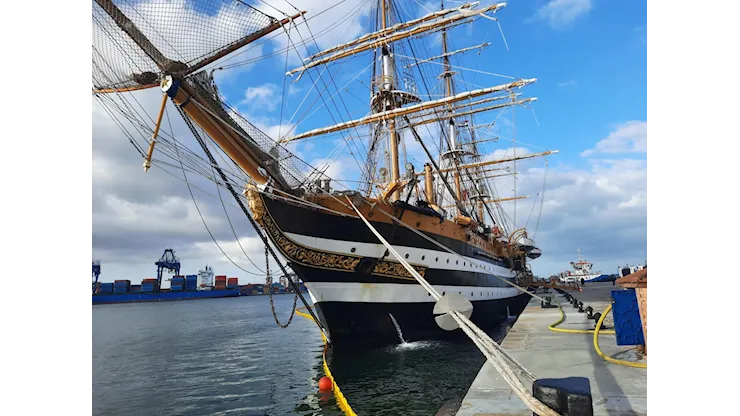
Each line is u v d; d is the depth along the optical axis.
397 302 18.50
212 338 33.97
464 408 5.67
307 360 21.89
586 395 3.11
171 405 14.11
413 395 12.94
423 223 19.58
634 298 8.45
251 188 15.45
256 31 13.42
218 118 14.52
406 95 30.09
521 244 42.47
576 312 17.83
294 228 16.28
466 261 22.36
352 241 17.42
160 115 13.71
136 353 26.52
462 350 18.52
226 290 146.50
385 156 29.47
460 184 42.75
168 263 140.12
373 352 18.05
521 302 42.31
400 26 29.97
